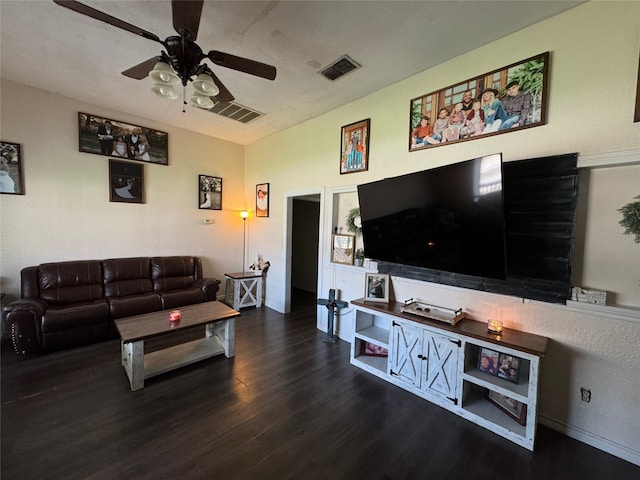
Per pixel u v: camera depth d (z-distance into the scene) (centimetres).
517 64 218
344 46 241
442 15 203
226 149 525
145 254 439
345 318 362
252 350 326
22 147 337
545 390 211
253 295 508
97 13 150
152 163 439
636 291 182
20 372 265
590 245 197
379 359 298
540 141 210
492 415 212
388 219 278
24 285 327
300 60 262
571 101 197
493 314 236
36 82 326
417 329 246
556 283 204
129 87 333
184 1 145
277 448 184
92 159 387
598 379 190
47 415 208
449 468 173
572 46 195
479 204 203
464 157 250
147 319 281
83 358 293
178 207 471
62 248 370
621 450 183
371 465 173
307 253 633
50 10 207
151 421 205
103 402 224
